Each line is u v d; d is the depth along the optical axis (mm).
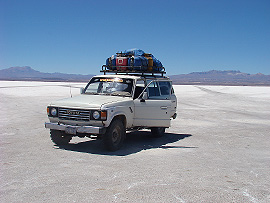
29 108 17312
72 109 7664
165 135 10500
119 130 7926
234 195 4789
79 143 8641
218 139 9867
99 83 9141
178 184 5238
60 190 4840
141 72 9172
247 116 16734
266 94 40312
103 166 6258
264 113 18453
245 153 7918
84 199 4484
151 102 8859
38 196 4574
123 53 9664
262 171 6227
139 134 10688
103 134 7578
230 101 27703
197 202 4469
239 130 11852
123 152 7629
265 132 11469
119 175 5668
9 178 5402
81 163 6457
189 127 12422
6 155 7035
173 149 8164
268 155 7746
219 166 6523
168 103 9234
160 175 5727
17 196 4570
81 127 7387
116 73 9648
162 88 10164
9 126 11227
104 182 5262
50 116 8039
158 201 4465
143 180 5406
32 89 37250
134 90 8641
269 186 5281
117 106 7781
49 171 5844
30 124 11820
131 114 8352
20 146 8039
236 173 6031
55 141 8188
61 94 29703
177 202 4449
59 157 6941
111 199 4504
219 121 14469
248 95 37625
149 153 7586
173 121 14141
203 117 15891
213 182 5410
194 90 50375
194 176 5730
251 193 4902
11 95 26547
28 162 6461
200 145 8828
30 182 5207
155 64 9875
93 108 7441
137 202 4410
